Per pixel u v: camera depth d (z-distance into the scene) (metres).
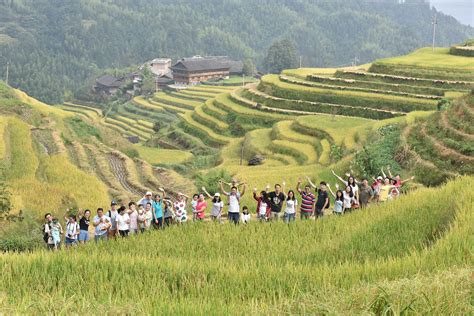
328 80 98.62
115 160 57.47
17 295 14.54
